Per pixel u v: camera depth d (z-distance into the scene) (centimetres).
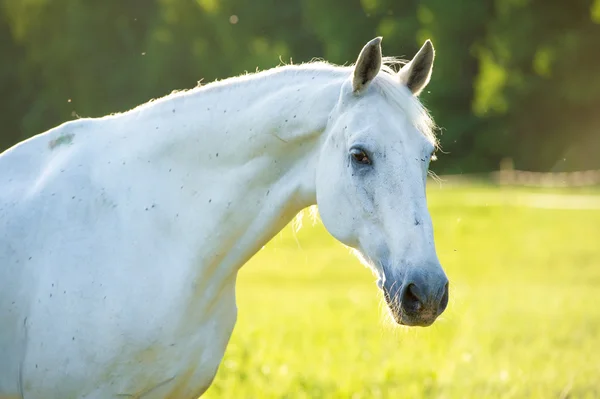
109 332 601
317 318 1642
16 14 7400
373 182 581
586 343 1351
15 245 625
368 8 6631
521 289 2091
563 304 1786
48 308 607
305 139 622
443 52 6412
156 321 607
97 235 618
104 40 7206
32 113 7362
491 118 6297
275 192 632
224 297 641
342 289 2312
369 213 583
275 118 622
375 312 1731
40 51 7381
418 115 597
